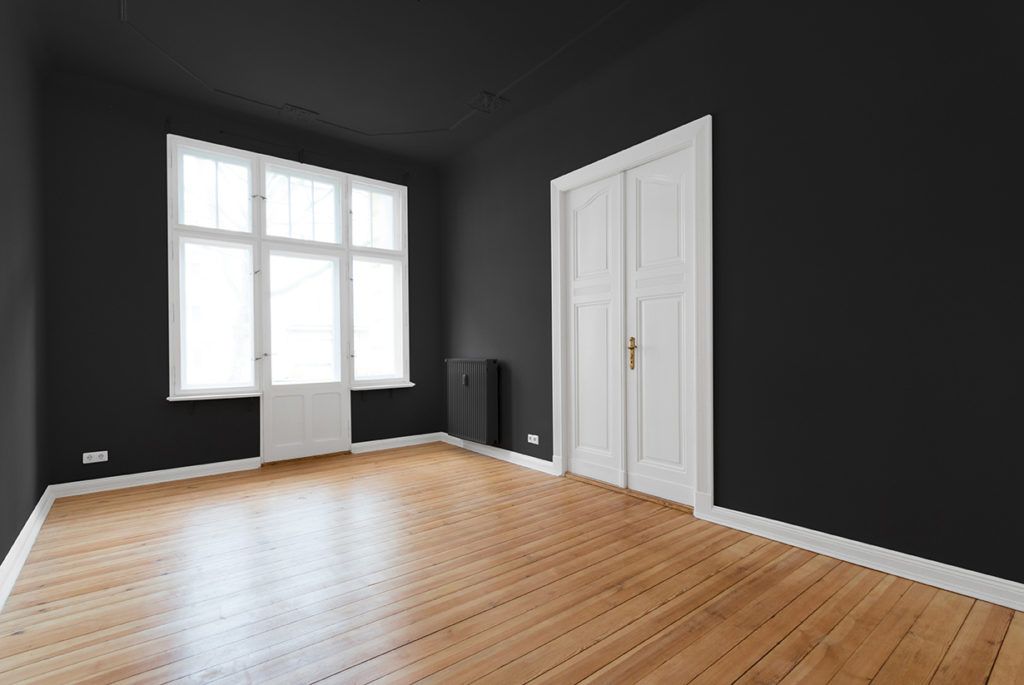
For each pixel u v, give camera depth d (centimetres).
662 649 181
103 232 395
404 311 560
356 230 536
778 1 279
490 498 366
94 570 250
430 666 172
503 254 495
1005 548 206
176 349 424
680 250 338
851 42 250
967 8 215
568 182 415
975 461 213
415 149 539
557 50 358
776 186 280
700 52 317
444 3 301
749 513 295
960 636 186
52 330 373
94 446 389
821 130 261
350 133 496
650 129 349
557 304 428
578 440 420
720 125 307
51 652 181
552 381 436
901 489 234
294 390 484
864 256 246
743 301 296
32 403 319
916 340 230
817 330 263
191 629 197
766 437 286
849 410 251
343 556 266
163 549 276
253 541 287
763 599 216
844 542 253
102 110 396
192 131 435
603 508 341
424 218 582
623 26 331
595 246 402
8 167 269
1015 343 203
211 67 374
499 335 501
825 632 191
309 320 502
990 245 209
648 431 361
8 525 244
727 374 305
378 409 541
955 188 218
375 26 325
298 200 496
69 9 304
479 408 499
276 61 366
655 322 355
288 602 218
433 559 261
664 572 243
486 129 492
